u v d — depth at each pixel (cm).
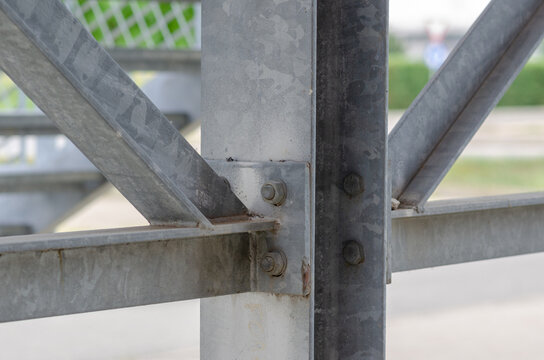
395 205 215
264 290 183
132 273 166
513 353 631
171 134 171
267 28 182
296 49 178
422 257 232
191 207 167
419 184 222
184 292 174
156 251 169
